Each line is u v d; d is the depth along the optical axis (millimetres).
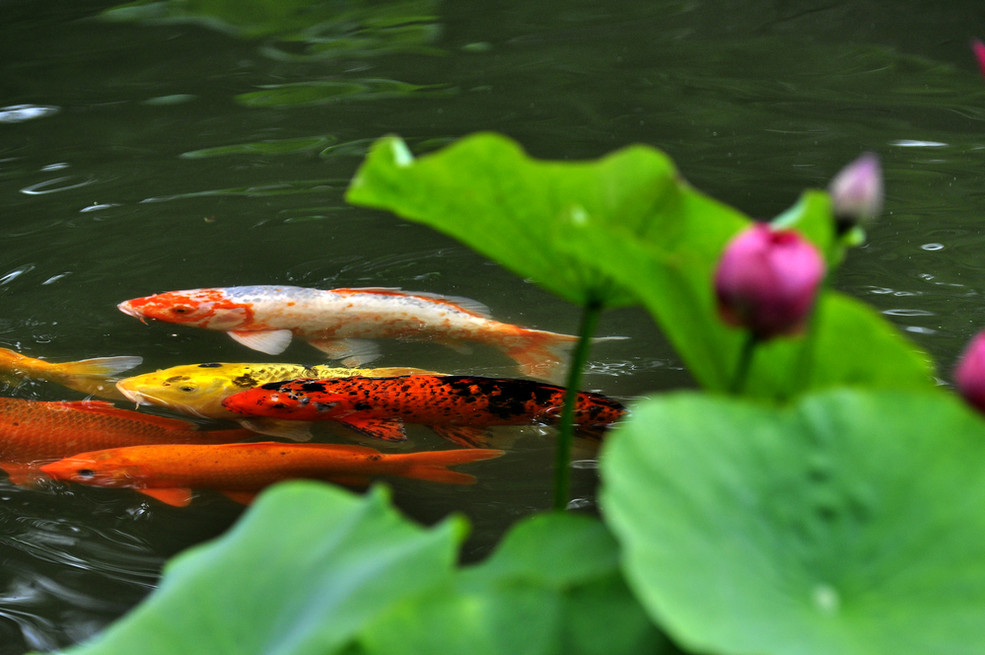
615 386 3982
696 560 1059
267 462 3336
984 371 1178
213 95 6996
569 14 8477
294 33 8203
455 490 3365
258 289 4539
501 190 1559
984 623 1017
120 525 3273
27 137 6367
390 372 4121
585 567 1298
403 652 1148
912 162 5711
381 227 5418
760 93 6781
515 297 4820
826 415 1166
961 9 8148
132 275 4895
